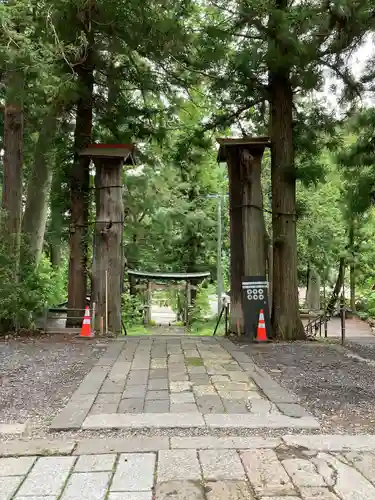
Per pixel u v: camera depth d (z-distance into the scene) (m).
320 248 17.50
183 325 21.19
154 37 8.50
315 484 2.88
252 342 8.71
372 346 8.38
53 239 15.11
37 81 8.17
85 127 10.62
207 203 22.11
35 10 7.66
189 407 4.39
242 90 9.72
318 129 9.66
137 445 3.46
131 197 18.59
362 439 3.61
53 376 5.66
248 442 3.53
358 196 9.03
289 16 7.82
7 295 9.06
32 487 2.84
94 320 9.61
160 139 11.11
